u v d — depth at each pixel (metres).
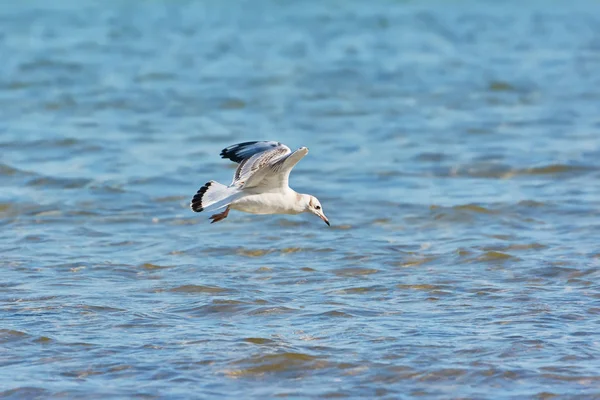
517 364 11.30
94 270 15.02
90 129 25.73
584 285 14.22
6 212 18.38
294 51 37.84
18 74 32.34
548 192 20.03
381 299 13.68
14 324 12.52
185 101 29.62
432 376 11.02
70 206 18.80
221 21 43.97
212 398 10.48
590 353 11.60
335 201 19.48
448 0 50.62
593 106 29.30
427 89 31.83
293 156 11.32
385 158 23.20
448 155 23.34
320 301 13.57
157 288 14.15
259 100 30.03
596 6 49.84
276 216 18.25
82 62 34.56
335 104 29.66
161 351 11.71
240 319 12.86
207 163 22.61
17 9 44.84
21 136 24.58
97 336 12.18
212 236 17.11
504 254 15.77
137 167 22.05
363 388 10.74
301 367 11.27
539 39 41.25
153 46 38.06
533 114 28.20
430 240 16.86
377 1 50.16
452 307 13.30
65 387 10.70
